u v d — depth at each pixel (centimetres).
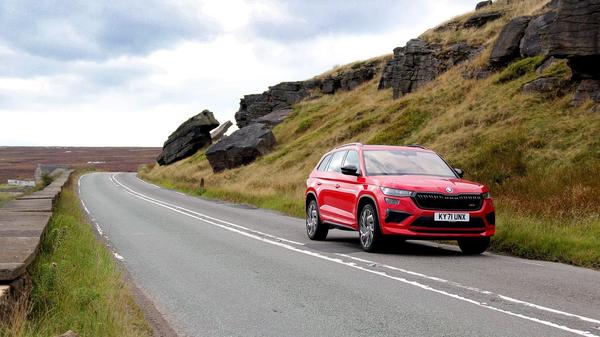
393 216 1026
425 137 2700
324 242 1259
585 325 565
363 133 3497
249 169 4206
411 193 1023
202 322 585
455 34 3881
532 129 2125
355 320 586
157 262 973
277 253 1073
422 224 1012
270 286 764
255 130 4809
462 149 2309
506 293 715
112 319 503
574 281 801
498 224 1211
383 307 642
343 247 1166
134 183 5203
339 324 571
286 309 636
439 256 1038
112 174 7550
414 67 3844
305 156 3812
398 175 1119
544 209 1334
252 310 634
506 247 1118
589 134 1909
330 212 1234
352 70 5541
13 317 413
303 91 5856
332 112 4831
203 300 686
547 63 2597
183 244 1212
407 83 3853
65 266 675
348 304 657
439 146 2447
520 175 1867
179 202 2789
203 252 1090
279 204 2323
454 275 839
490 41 3491
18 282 483
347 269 891
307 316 604
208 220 1803
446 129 2659
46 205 1390
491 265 936
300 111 5447
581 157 1803
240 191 3002
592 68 2075
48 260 738
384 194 1048
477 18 3894
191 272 875
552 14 2708
